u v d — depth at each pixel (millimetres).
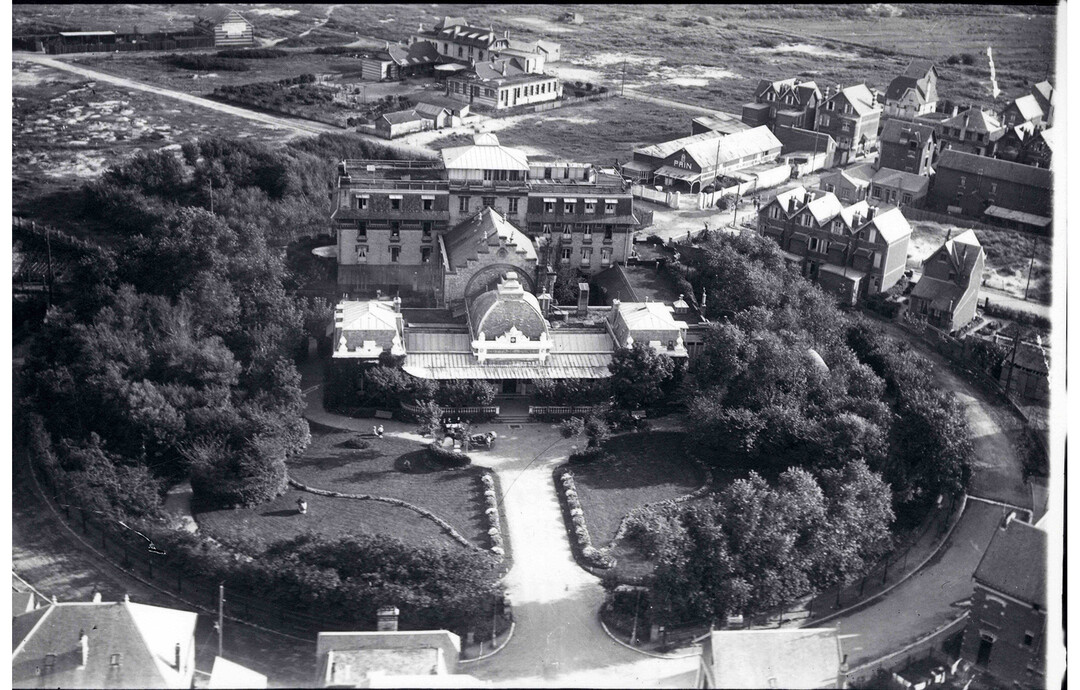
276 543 141625
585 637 130625
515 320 178875
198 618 130625
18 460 158750
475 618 130500
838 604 139000
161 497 152125
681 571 129875
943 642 133250
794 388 171125
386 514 150500
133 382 165125
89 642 112188
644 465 165000
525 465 164000
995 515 158000
